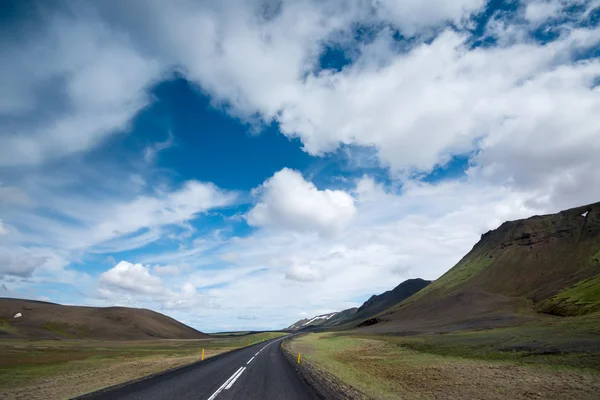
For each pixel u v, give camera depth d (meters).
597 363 23.72
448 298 149.12
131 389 13.88
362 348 53.62
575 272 131.25
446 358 35.66
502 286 148.88
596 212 168.75
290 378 18.53
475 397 16.64
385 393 15.81
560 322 58.59
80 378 18.86
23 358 39.03
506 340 42.66
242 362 28.12
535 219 193.88
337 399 13.02
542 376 21.70
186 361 30.28
